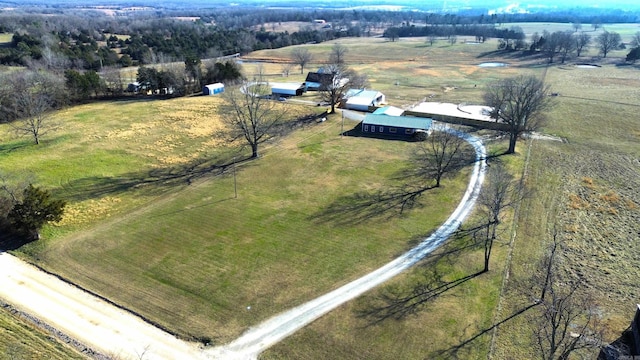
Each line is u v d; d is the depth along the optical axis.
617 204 47.88
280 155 61.81
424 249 38.88
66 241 40.12
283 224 43.09
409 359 27.20
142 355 26.47
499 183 40.62
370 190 50.66
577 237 41.19
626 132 71.62
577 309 30.83
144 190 51.22
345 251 38.59
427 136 68.38
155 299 32.56
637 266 36.94
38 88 86.88
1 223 41.12
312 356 27.55
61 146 64.56
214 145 66.75
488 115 75.00
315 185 52.03
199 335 29.25
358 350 27.94
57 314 30.95
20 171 54.44
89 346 28.17
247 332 29.52
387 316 30.81
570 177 54.66
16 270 35.81
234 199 48.53
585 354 27.30
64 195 49.22
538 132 71.81
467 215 44.75
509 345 28.25
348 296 32.94
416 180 53.22
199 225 43.00
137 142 67.56
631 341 28.30
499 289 33.62
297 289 33.72
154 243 39.88
